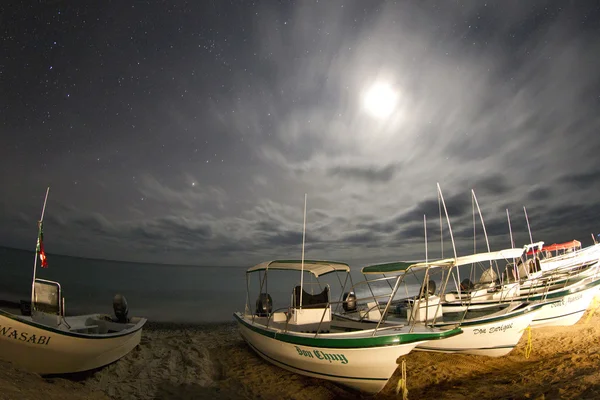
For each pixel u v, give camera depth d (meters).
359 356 6.17
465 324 7.87
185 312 19.91
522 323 8.02
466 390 6.33
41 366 5.85
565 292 10.53
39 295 6.41
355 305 9.67
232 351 9.38
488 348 7.98
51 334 5.60
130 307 21.50
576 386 5.25
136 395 6.08
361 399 6.56
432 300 8.22
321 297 8.54
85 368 6.55
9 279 31.34
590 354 7.34
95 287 33.19
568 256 16.53
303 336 6.82
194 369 7.60
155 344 9.33
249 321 8.88
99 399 5.38
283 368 7.78
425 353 8.69
